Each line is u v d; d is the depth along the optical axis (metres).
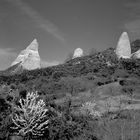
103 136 8.93
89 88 23.66
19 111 8.59
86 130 9.76
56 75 36.12
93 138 9.16
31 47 72.56
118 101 14.83
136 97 16.62
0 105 8.92
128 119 10.47
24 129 7.88
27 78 34.47
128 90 18.92
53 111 9.91
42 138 8.41
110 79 27.14
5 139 7.72
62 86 25.14
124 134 8.54
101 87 23.17
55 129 8.86
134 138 8.29
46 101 11.17
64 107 11.43
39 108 8.45
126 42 62.94
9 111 8.73
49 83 27.55
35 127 8.21
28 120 8.12
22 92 10.39
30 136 8.13
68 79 27.94
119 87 21.50
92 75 30.84
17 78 34.69
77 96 19.88
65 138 8.86
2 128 8.00
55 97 20.30
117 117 11.29
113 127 9.53
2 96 9.30
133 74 29.56
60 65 49.06
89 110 12.31
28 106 8.38
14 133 7.93
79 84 25.09
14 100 9.52
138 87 20.69
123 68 33.56
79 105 14.55
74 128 9.62
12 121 8.27
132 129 8.88
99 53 61.91
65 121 9.65
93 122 10.69
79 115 11.13
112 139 8.46
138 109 12.81
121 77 28.41
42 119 8.76
